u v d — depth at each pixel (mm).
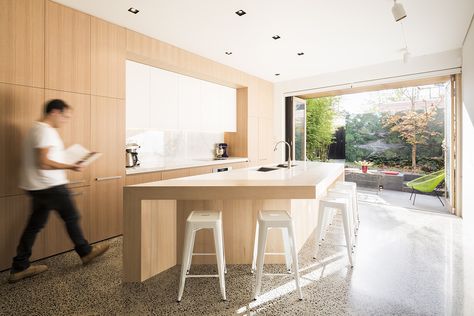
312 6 2941
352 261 2568
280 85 6465
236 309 1899
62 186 2393
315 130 9531
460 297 2031
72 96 2947
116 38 3377
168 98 4297
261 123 6180
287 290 2150
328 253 2906
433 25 3416
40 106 2691
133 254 2277
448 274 2408
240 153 5879
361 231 3648
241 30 3576
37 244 2717
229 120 5648
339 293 2100
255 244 2439
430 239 3322
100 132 3205
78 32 3006
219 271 2035
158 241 2441
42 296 2061
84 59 3057
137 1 2846
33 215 2311
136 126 3787
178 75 4488
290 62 4977
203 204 2590
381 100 8867
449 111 4984
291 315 1826
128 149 3748
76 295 2074
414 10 3029
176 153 4922
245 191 2195
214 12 3086
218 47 4207
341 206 2611
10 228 2516
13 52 2508
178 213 2623
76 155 2609
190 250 2152
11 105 2500
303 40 3922
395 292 2113
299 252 2938
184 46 4152
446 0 2812
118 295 2078
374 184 7176
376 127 8977
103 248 2676
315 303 1968
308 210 3365
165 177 3979
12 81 2504
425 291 2123
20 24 2553
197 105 4867
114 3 2877
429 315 1816
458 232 3580
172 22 3336
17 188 2551
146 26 3457
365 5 2914
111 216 3322
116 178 3361
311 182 2357
